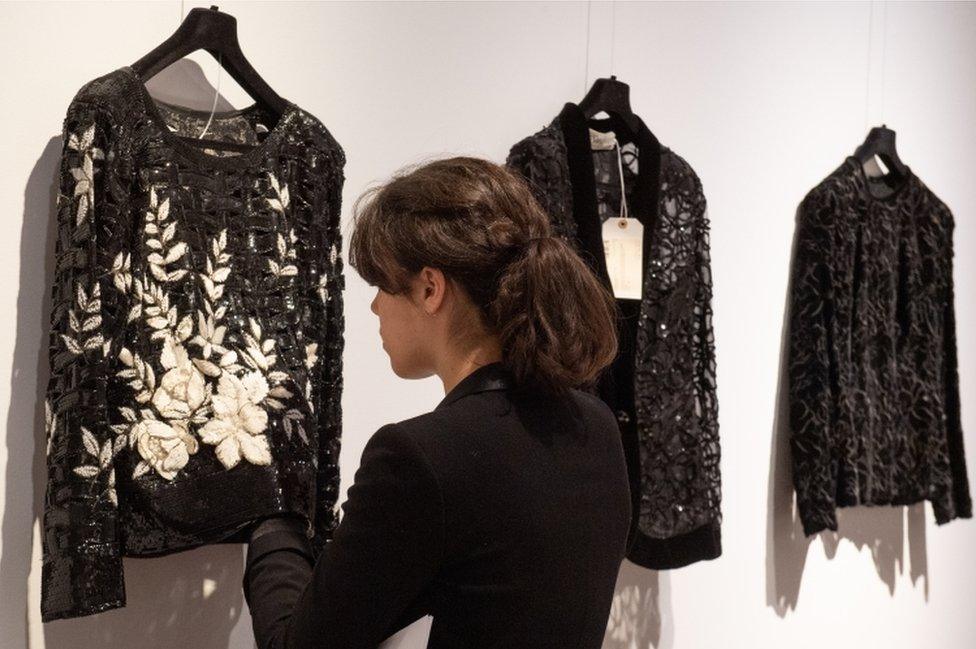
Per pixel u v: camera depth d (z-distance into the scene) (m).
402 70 2.18
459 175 1.30
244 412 1.69
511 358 1.27
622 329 2.24
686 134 2.67
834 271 2.76
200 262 1.69
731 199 2.77
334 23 2.08
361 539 1.23
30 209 1.74
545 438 1.30
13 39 1.71
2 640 1.73
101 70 1.80
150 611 1.90
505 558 1.24
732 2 2.76
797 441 2.76
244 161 1.75
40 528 1.77
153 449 1.62
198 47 1.73
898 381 2.99
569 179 2.19
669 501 2.30
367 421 2.16
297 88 2.03
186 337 1.66
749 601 2.89
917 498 3.03
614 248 2.27
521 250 1.27
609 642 2.57
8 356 1.72
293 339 1.77
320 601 1.25
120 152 1.60
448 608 1.25
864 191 2.86
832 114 3.04
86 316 1.55
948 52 3.41
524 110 2.38
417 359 1.38
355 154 2.12
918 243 3.05
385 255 1.32
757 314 2.85
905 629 3.40
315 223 1.82
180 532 1.62
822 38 3.00
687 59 2.66
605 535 1.35
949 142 3.44
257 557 1.53
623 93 2.31
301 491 1.73
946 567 3.56
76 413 1.55
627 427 2.22
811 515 2.73
